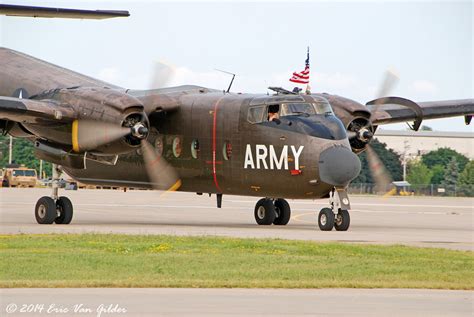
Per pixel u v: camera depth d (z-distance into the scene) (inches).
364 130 3747.5
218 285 1948.8
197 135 3791.8
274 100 3590.1
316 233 3348.9
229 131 3688.5
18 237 2925.7
